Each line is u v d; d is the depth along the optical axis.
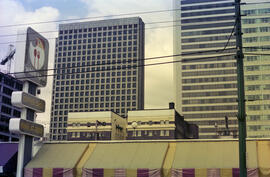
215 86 178.88
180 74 184.50
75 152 47.56
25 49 46.53
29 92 47.78
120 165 43.66
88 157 46.62
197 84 181.12
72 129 117.25
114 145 47.88
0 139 124.19
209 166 40.88
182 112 179.50
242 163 21.72
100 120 116.12
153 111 109.94
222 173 40.12
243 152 21.81
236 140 44.47
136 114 110.94
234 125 171.75
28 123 46.62
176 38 190.62
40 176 44.84
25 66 46.28
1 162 46.44
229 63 179.62
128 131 109.94
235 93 175.50
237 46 22.92
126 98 199.75
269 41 152.00
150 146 46.31
